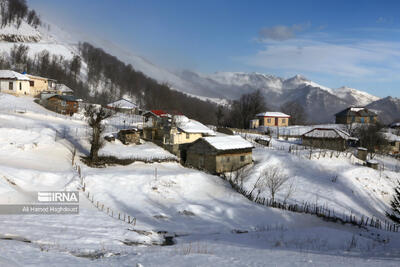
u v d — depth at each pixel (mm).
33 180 35750
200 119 156250
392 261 17031
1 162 38656
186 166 55875
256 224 35344
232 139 60719
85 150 51906
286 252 20109
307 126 108875
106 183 39719
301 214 40750
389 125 123875
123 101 108562
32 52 195875
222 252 20031
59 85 107375
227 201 41812
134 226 28984
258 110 127500
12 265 11953
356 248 23984
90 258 16406
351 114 111562
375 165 63188
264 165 59000
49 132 55000
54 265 13305
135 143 62312
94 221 27875
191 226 32469
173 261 15766
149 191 40438
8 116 59531
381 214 48250
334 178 56094
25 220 24734
